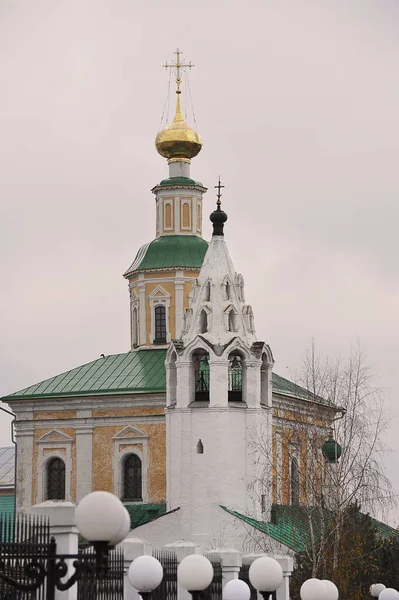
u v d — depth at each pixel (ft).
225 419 313.94
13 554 124.06
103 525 92.43
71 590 139.74
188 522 311.68
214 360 315.17
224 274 324.19
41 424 355.77
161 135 382.83
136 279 376.89
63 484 353.10
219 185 331.36
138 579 132.16
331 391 296.51
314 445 295.48
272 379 357.41
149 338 372.17
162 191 381.19
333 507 284.61
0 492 458.09
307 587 153.58
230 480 312.29
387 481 288.92
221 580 184.55
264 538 297.74
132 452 346.74
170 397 321.32
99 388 351.25
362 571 262.67
